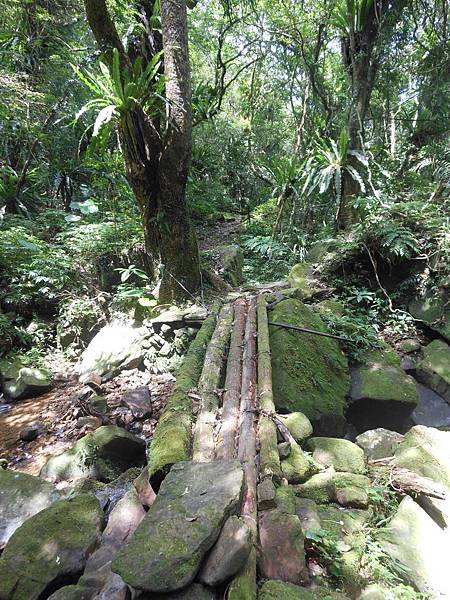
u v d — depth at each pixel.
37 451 3.22
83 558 1.71
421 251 4.82
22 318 5.05
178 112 4.37
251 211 11.18
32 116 6.45
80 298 5.12
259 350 3.32
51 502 2.22
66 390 4.20
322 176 5.89
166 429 2.31
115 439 2.84
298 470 2.12
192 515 1.53
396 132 9.80
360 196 6.02
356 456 2.38
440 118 7.45
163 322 4.43
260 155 12.52
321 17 8.04
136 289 4.88
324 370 3.53
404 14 7.07
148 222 4.89
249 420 2.41
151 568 1.35
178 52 4.30
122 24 5.77
